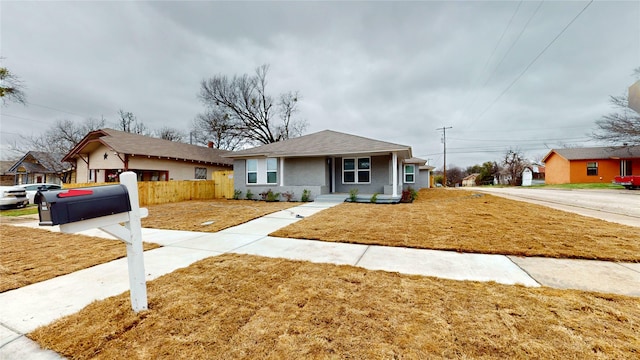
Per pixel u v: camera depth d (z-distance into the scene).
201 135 28.41
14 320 2.29
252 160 13.77
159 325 2.13
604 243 4.32
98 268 3.64
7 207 11.12
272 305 2.44
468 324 2.03
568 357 1.64
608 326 1.97
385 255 4.04
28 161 26.44
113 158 15.02
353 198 11.30
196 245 4.82
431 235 5.12
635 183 17.36
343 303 2.45
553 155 29.34
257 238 5.28
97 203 1.97
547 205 9.68
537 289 2.69
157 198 12.30
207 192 15.01
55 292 2.87
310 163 12.73
